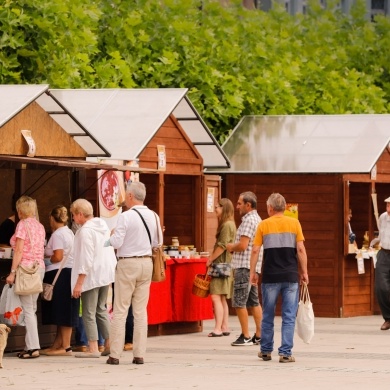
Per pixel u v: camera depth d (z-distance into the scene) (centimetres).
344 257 3916
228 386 2256
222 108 4019
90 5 3691
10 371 2458
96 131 3195
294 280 2655
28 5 3409
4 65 3338
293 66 4350
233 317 3938
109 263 2722
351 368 2558
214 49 4106
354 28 5212
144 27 3947
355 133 4016
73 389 2200
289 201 3944
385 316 3516
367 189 4172
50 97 2753
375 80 5016
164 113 3253
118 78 3719
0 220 3025
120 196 3066
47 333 2881
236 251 2972
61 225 2777
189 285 3319
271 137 4053
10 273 2661
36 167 2961
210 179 3525
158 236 2616
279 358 2680
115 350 2577
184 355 2784
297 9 6075
